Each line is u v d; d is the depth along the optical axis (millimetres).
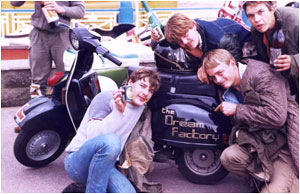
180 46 2365
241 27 2451
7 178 2520
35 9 3248
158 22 2416
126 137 2160
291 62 2119
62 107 2562
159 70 2457
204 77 2350
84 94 2506
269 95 2125
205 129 2326
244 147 2197
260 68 2203
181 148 2447
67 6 3252
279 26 2234
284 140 2170
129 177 2207
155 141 2398
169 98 2391
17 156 2578
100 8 5387
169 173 2689
